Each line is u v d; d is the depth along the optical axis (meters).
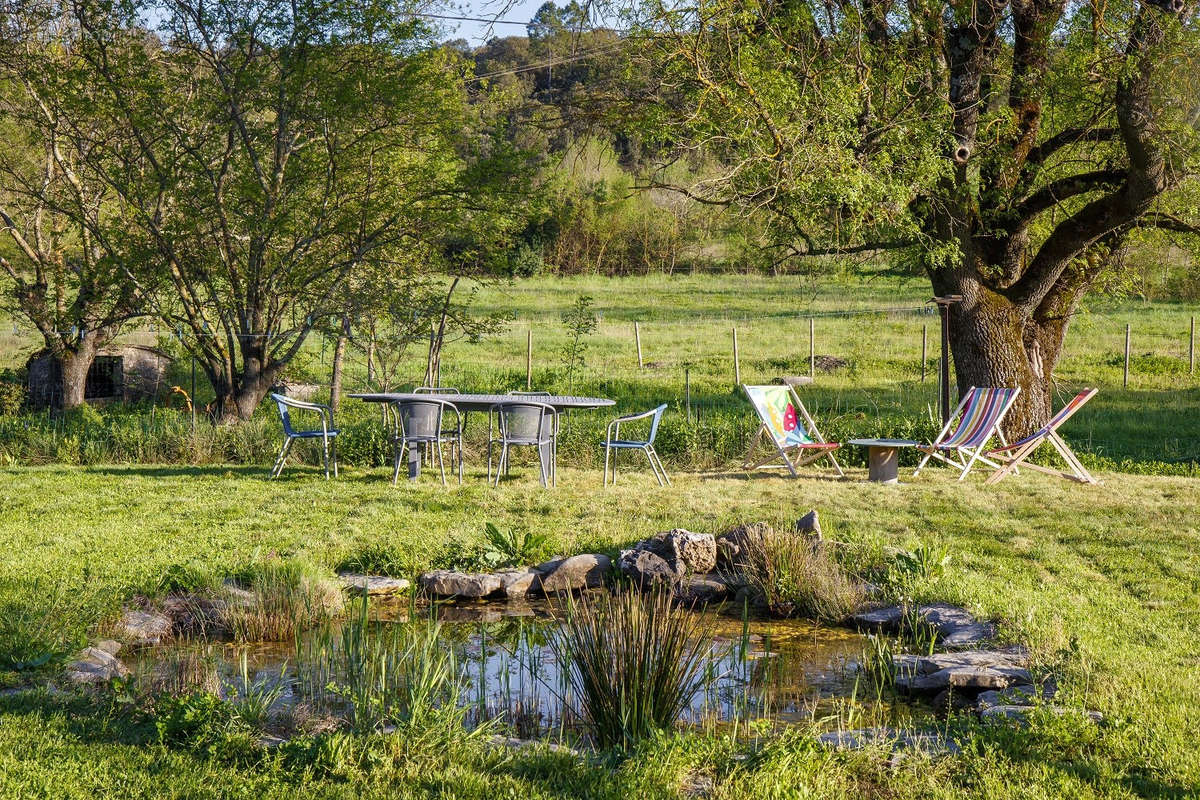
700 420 14.82
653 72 12.77
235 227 16.59
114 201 18.66
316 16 15.70
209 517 9.38
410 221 16.75
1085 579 7.29
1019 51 13.45
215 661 5.45
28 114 17.19
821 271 15.35
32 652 5.09
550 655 5.92
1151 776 3.74
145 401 21.67
